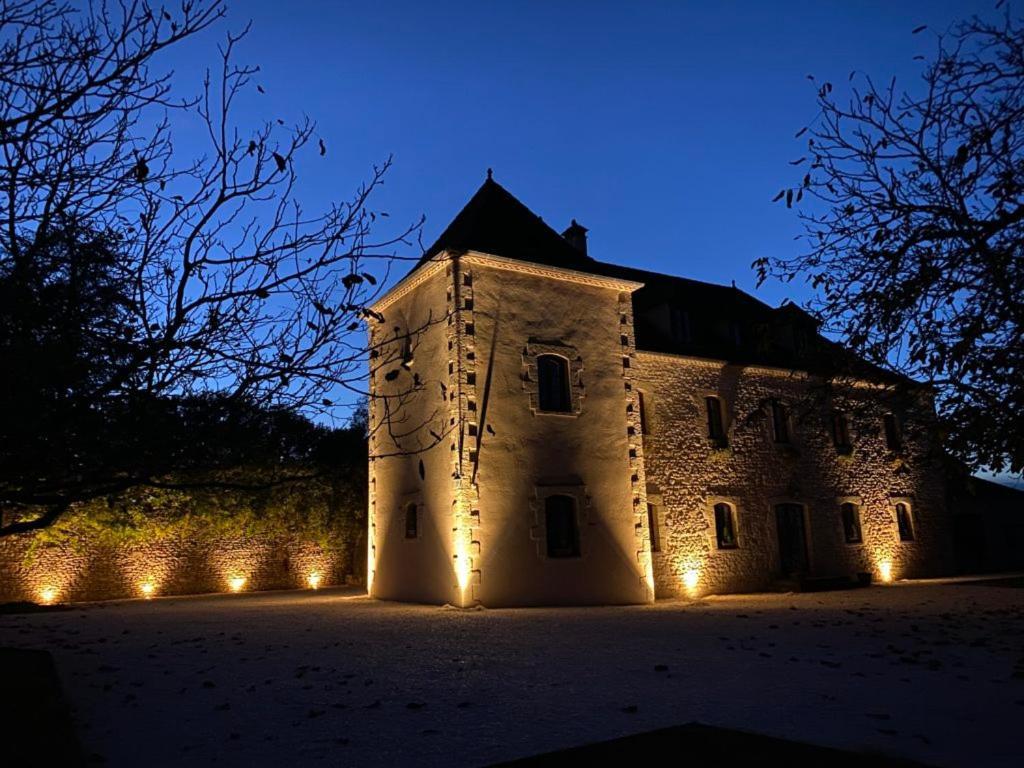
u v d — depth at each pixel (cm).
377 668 791
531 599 1473
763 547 1928
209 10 409
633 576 1588
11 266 389
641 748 431
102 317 413
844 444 2159
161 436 407
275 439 451
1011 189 460
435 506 1530
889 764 394
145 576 2044
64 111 374
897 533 2186
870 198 523
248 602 1742
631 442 1675
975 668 761
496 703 622
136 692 683
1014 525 2559
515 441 1528
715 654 855
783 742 445
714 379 1967
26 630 1155
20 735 439
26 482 421
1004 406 467
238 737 532
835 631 1057
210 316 404
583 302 1705
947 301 496
